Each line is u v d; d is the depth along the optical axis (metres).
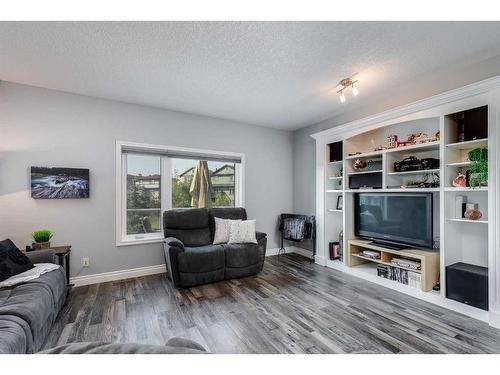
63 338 1.91
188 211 3.58
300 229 4.25
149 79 2.66
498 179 2.07
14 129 2.74
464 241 2.55
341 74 2.57
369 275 3.19
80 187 3.00
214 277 3.09
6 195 2.70
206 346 1.82
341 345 1.82
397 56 2.23
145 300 2.61
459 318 2.21
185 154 3.80
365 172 3.37
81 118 3.06
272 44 2.03
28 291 1.79
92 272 3.10
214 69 2.45
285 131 4.84
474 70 2.37
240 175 4.35
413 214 2.88
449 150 2.50
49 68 2.41
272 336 1.94
